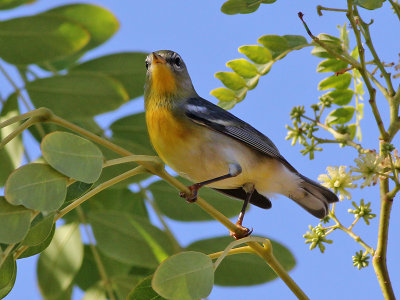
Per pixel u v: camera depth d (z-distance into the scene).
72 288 9.23
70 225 9.26
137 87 8.98
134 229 9.23
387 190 7.71
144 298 6.84
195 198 7.66
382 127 7.95
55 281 9.02
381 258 7.60
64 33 7.49
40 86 8.46
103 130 9.80
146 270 9.53
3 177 9.02
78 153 6.30
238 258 9.35
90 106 8.49
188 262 6.15
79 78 8.32
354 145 8.53
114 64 8.94
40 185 6.09
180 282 6.02
